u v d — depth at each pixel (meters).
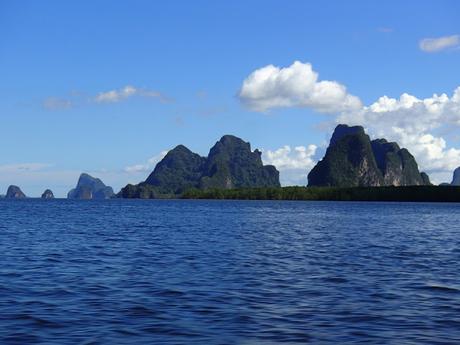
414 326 15.60
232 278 24.41
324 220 88.12
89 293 20.39
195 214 112.88
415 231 62.34
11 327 15.03
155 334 14.41
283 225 72.50
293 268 28.27
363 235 54.94
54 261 30.59
